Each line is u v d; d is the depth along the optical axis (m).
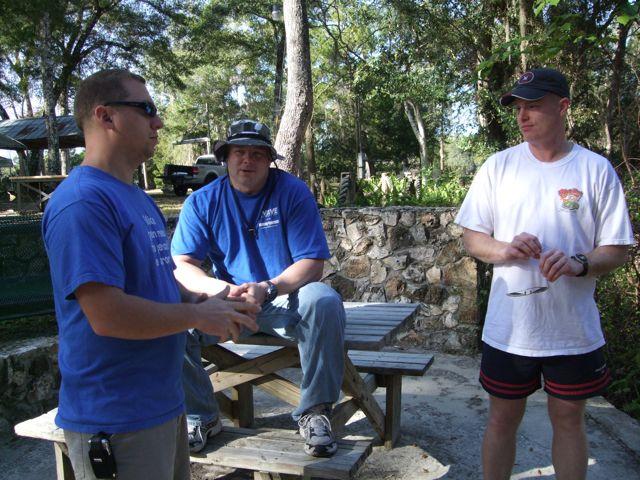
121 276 1.54
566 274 2.12
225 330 1.68
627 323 4.18
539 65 6.37
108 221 1.55
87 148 1.72
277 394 2.99
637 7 4.21
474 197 2.45
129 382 1.61
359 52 22.95
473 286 5.01
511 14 10.72
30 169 26.06
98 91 1.67
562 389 2.25
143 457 1.62
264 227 2.69
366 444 2.56
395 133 42.53
